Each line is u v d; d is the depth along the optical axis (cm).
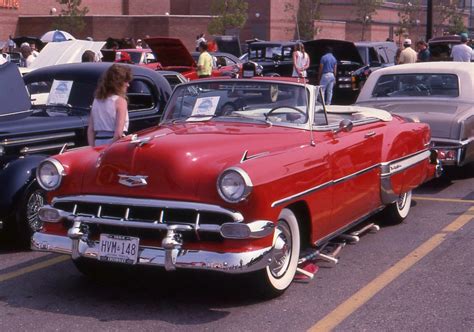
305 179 592
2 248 775
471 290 624
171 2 5050
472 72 1102
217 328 538
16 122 775
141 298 606
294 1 4478
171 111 708
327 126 673
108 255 561
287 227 589
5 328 542
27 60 1820
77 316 566
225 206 534
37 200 761
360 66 2078
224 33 4212
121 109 748
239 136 611
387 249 750
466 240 786
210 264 532
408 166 797
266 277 569
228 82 697
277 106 669
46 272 684
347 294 612
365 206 720
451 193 1035
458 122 994
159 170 550
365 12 4719
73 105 854
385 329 537
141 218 556
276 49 2461
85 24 4241
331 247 738
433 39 2498
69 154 606
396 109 1056
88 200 568
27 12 4425
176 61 1847
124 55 1822
